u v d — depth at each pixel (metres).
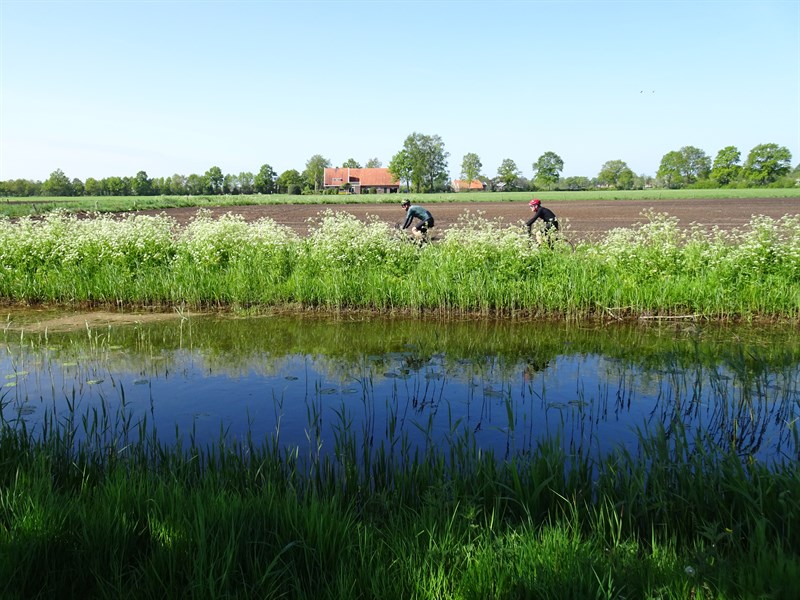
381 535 3.52
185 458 4.85
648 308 10.90
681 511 3.89
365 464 4.65
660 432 4.45
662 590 2.87
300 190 141.62
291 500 3.72
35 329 10.30
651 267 11.80
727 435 5.58
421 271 12.42
